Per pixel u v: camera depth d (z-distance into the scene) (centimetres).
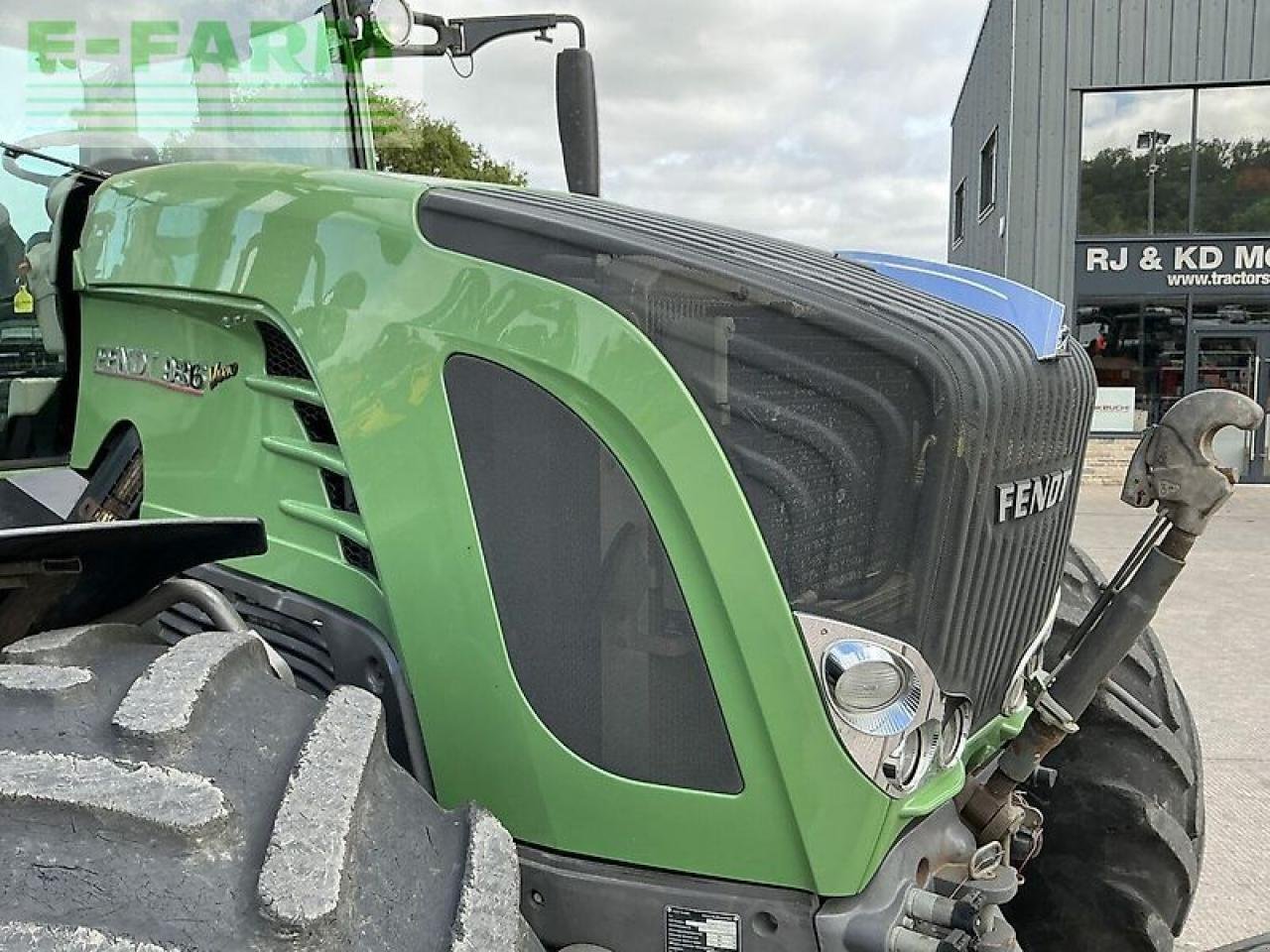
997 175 1495
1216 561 824
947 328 141
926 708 139
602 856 144
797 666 132
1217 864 348
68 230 215
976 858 156
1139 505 159
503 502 143
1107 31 1317
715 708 136
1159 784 210
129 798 96
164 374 182
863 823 135
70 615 140
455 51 267
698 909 140
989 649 153
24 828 94
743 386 133
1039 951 215
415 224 149
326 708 117
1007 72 1382
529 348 139
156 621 177
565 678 143
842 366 133
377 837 105
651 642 138
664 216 168
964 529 138
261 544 137
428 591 148
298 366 162
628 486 136
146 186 183
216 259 168
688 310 133
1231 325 1332
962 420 134
